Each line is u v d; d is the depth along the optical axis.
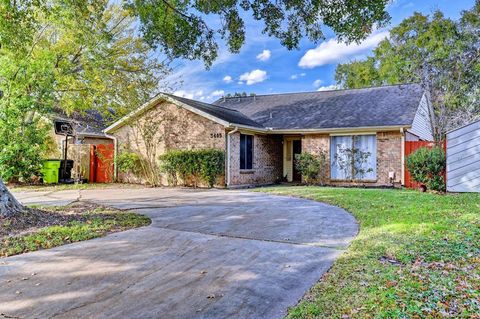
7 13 7.83
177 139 15.57
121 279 3.80
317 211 8.05
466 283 3.36
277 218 7.23
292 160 18.08
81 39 11.15
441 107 18.86
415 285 3.34
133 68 15.34
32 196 11.39
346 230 6.05
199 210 8.34
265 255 4.65
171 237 5.65
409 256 4.26
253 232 5.98
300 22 8.23
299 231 6.03
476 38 19.55
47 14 8.92
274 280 3.75
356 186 14.87
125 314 2.97
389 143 14.45
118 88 15.38
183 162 14.79
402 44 22.86
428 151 11.62
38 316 2.95
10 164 12.91
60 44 14.29
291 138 18.03
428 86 17.94
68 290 3.50
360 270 3.90
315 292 3.40
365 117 15.33
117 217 7.32
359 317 2.79
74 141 19.55
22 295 3.38
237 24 8.72
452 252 4.35
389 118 14.68
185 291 3.47
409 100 16.19
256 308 3.09
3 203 6.46
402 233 5.39
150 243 5.28
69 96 15.64
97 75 14.84
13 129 12.52
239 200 10.23
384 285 3.39
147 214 7.79
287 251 4.82
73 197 11.12
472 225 5.71
